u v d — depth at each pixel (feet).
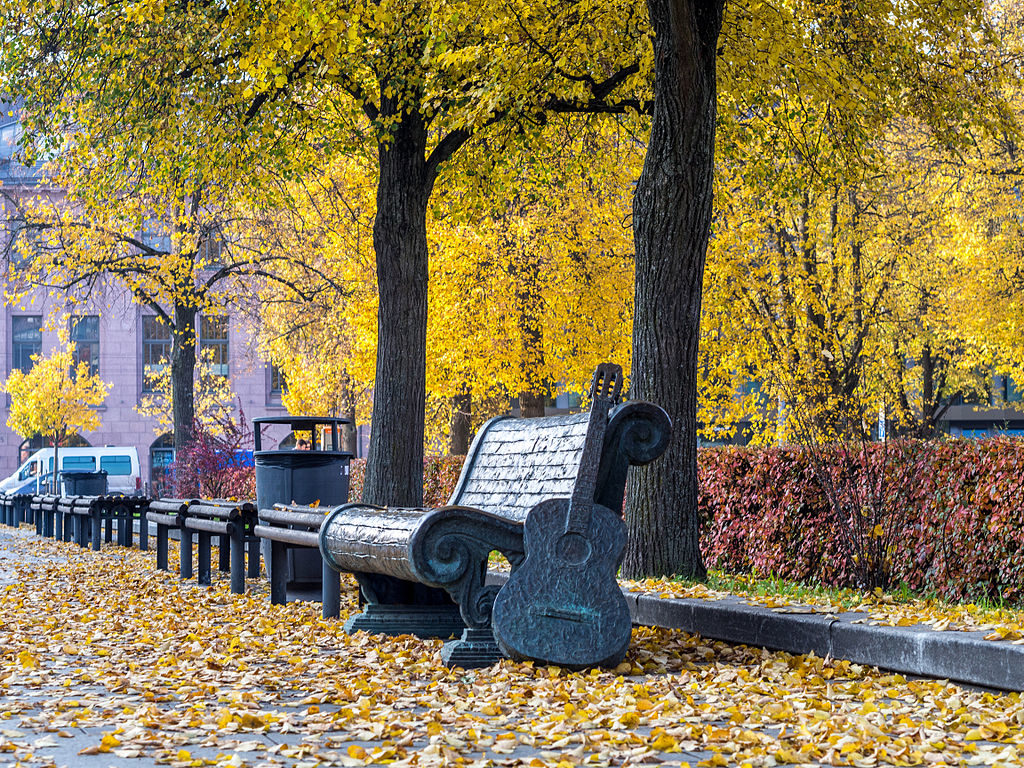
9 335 184.34
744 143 53.52
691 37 32.83
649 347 34.24
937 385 113.70
